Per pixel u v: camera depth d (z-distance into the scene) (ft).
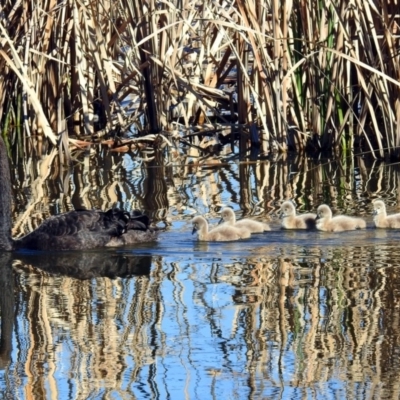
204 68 197.88
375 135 166.91
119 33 170.19
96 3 169.99
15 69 160.15
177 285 100.37
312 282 99.76
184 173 155.94
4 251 114.93
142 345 84.17
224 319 89.92
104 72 187.52
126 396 74.08
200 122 192.44
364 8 152.35
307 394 73.67
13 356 82.43
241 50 171.94
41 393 75.10
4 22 175.11
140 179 152.56
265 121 164.86
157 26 174.91
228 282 100.78
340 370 78.02
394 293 95.40
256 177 151.12
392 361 79.25
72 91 189.67
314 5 160.25
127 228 116.06
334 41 160.15
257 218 126.82
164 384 76.07
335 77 160.76
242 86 174.09
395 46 160.97
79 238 113.80
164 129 180.96
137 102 199.31
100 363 80.64
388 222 120.67
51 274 106.01
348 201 134.51
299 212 128.57
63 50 182.91
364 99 158.92
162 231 121.49
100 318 91.04
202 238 117.29
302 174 152.35
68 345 84.58
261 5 159.43
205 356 81.56
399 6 154.20
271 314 90.74
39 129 184.55
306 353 81.51
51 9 171.12
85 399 73.56
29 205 138.10
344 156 163.22
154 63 176.76
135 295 97.60
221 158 166.20
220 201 136.46
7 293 99.40
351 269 103.86
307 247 113.39
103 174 156.97
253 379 76.79
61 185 150.10
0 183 115.24
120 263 109.29
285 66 161.89
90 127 180.86
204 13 174.91
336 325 87.35
